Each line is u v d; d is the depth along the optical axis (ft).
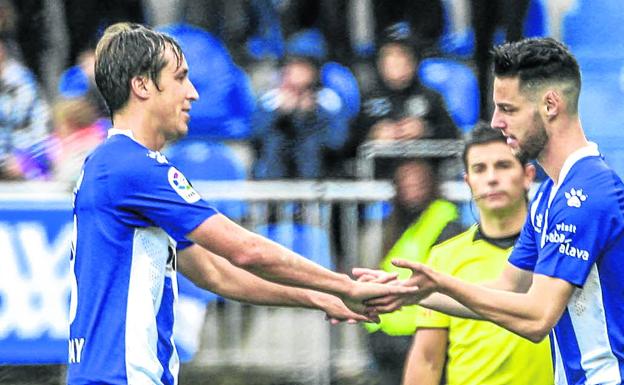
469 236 61.21
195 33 110.22
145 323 48.49
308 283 52.16
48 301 88.79
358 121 99.71
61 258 88.89
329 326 91.04
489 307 51.42
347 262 90.68
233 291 55.47
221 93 107.96
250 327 91.30
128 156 48.98
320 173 99.30
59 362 88.94
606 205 48.98
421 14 110.93
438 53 110.52
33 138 101.30
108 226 48.70
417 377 61.11
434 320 60.64
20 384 91.30
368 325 88.02
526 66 50.06
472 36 110.93
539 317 50.19
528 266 55.36
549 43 50.39
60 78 108.17
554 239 49.96
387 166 92.22
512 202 59.77
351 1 110.83
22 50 108.99
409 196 85.97
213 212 49.93
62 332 88.84
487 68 110.11
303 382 90.94
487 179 59.62
